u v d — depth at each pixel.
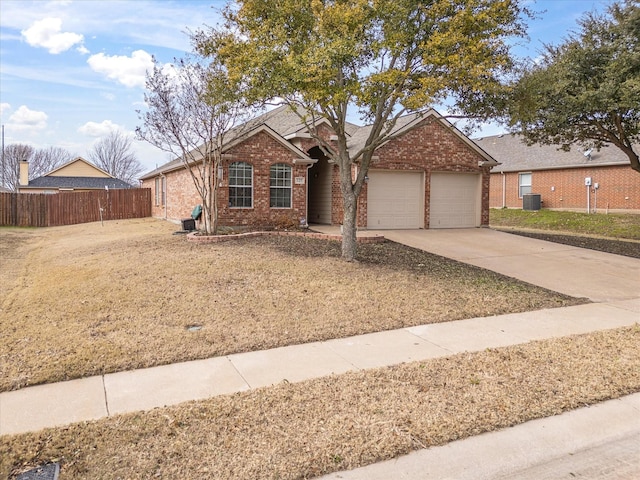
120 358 4.93
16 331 5.73
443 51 8.34
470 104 9.88
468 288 8.48
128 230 17.20
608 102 12.74
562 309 7.46
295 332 5.91
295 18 8.81
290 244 11.85
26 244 15.12
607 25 13.30
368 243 13.06
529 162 26.28
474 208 18.14
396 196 16.78
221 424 3.53
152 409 3.80
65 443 3.25
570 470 3.10
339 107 9.79
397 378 4.47
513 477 3.02
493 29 8.67
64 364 4.72
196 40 11.32
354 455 3.15
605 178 22.58
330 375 4.56
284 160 16.05
